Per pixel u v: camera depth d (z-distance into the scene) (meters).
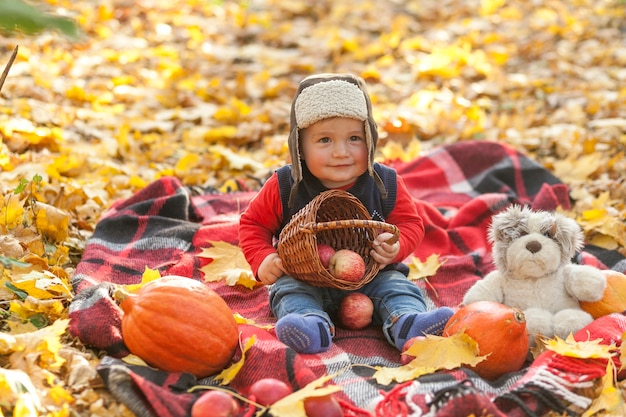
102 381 2.51
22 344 2.58
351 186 3.14
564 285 2.99
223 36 8.45
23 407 2.29
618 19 8.67
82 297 2.98
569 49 7.79
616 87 6.67
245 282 3.47
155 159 5.27
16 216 3.55
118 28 8.27
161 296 2.64
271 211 3.20
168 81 6.87
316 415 2.31
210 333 2.62
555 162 5.17
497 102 6.57
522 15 9.18
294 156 3.03
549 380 2.54
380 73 7.35
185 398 2.38
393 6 9.80
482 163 4.76
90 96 6.15
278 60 7.64
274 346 2.65
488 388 2.54
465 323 2.72
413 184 4.66
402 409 2.40
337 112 2.92
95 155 5.00
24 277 3.09
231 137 5.64
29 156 4.66
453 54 7.46
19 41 6.79
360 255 3.10
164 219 3.95
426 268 3.66
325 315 2.93
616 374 2.58
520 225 2.99
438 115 5.98
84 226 4.03
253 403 2.34
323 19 9.27
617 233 3.95
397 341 2.91
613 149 5.35
